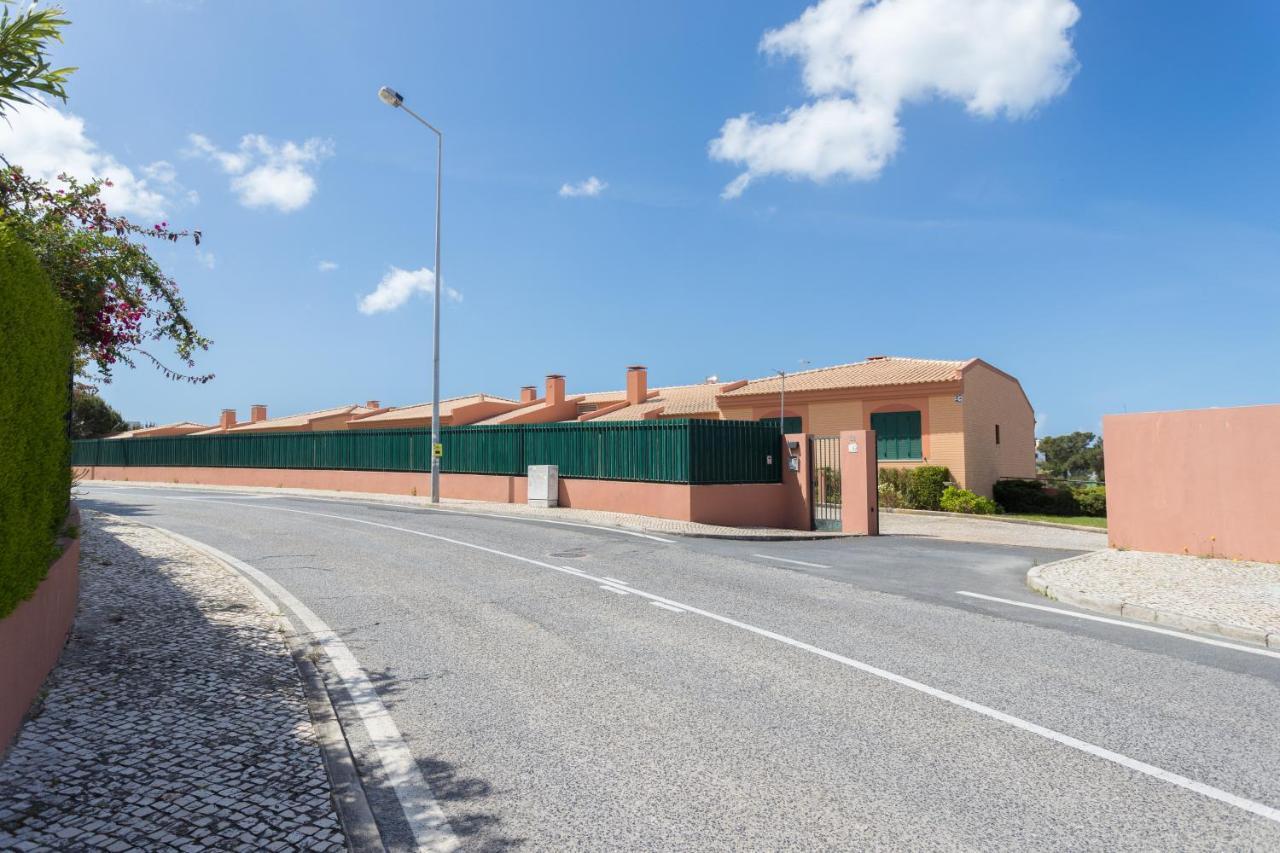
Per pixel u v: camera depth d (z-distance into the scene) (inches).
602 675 217.3
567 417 1481.3
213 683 198.1
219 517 671.1
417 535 544.1
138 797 134.3
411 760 159.9
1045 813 135.9
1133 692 202.8
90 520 546.6
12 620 156.0
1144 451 450.3
